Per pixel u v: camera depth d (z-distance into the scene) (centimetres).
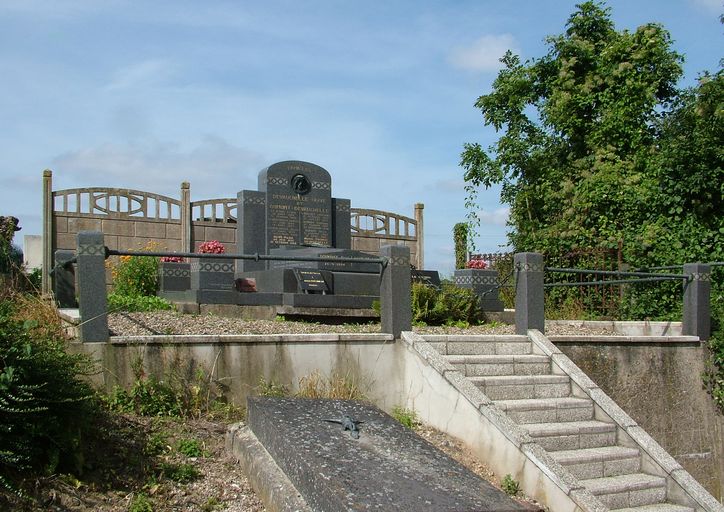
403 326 876
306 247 1575
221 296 1243
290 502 520
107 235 1903
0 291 911
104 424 646
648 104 2033
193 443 655
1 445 524
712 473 1061
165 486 579
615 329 1270
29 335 571
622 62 2077
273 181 1567
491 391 842
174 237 1975
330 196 1633
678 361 1062
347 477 495
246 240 1543
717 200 1516
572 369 897
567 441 795
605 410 840
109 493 553
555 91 2173
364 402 700
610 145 2022
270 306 1273
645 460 791
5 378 523
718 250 1440
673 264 1461
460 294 1262
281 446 574
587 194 1770
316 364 823
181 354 759
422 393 831
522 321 977
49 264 1827
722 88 1647
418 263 2280
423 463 544
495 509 466
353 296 1308
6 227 1852
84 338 726
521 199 2170
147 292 1409
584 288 1523
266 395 786
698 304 1100
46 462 552
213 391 766
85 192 1886
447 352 895
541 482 657
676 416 1045
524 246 1758
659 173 1602
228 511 561
